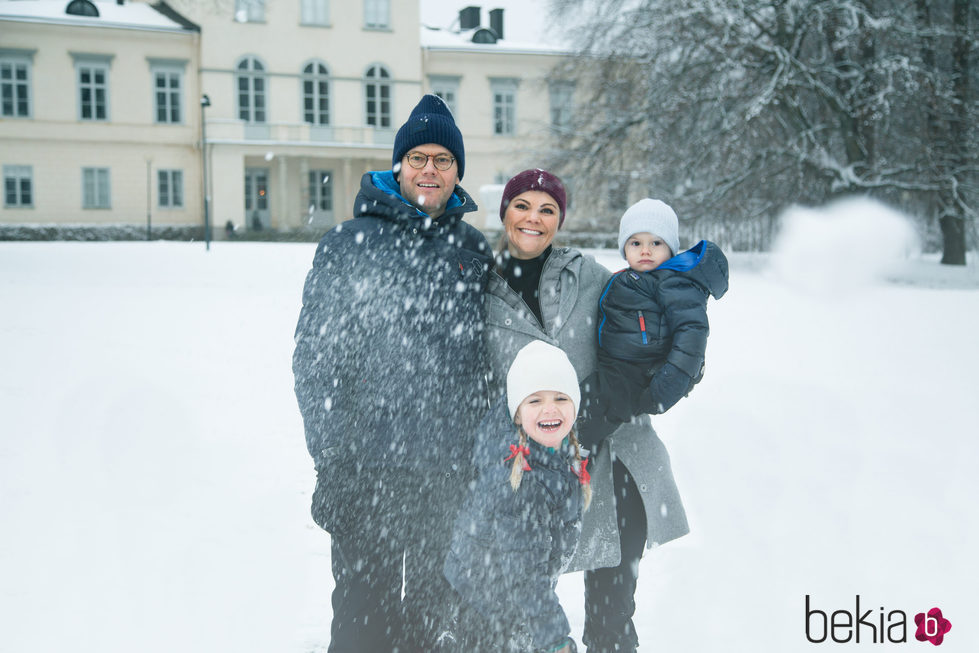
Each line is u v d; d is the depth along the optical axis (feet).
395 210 9.56
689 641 10.81
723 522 14.74
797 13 77.71
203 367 26.99
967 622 11.31
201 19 134.21
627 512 9.68
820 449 18.83
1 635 10.24
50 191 131.64
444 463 9.43
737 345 33.45
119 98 132.87
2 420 19.45
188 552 12.96
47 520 13.85
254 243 114.42
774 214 83.20
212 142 133.69
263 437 19.48
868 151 79.41
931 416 21.94
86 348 29.14
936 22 79.87
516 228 9.73
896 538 13.99
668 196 80.89
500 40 157.07
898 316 44.91
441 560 9.73
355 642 9.19
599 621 9.64
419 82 144.15
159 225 134.62
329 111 140.87
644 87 83.20
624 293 9.53
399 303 9.38
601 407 9.37
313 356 9.23
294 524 14.35
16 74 129.70
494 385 9.75
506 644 9.36
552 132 93.20
